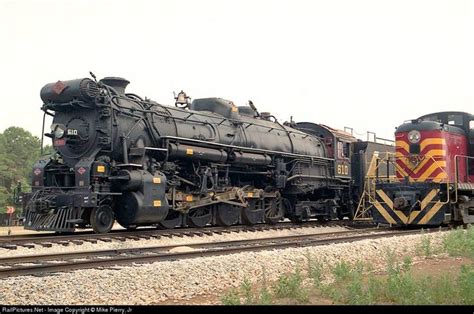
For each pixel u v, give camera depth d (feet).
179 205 56.80
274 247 42.19
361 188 86.07
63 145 52.85
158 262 31.63
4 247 39.27
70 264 30.27
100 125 51.57
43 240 44.06
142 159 53.31
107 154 52.34
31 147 207.62
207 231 56.18
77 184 49.90
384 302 24.86
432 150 63.36
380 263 38.37
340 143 84.64
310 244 44.98
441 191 61.67
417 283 26.32
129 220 51.37
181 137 58.29
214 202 60.44
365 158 86.94
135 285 26.76
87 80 51.16
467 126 70.44
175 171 57.98
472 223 67.26
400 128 66.64
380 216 66.23
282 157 72.59
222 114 67.26
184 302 25.98
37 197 51.34
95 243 43.86
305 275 33.17
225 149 63.62
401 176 65.98
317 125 85.46
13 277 26.71
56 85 52.01
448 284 25.71
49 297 24.40
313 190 78.13
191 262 31.22
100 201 50.16
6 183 186.29
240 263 32.83
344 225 79.20
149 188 51.88
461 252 41.27
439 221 60.95
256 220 67.72
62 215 49.14
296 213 75.25
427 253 40.98
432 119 72.74
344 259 38.17
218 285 29.55
